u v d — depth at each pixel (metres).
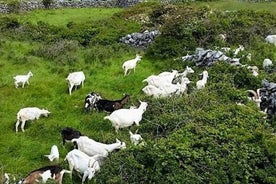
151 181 12.88
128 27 32.62
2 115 18.62
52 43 29.83
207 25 27.17
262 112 16.28
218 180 12.62
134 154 13.76
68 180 14.15
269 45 26.00
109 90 21.27
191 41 25.88
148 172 13.05
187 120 15.38
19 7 41.84
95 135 16.50
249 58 23.41
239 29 27.77
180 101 17.38
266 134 14.30
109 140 15.77
